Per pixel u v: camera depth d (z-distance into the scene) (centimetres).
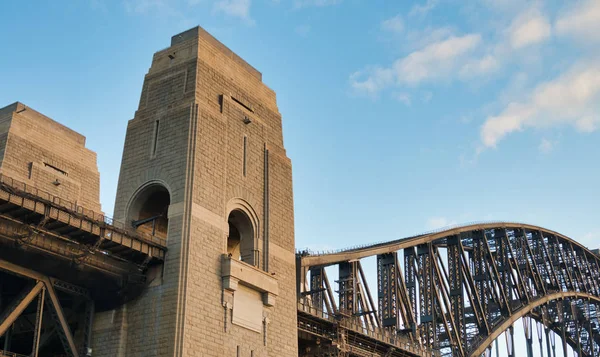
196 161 6412
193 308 5916
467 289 11381
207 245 6241
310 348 8425
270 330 6675
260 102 7662
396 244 10269
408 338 9894
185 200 6234
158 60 7275
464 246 12938
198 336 5881
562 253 15188
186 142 6481
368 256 9625
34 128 8744
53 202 5666
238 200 6838
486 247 12331
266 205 7156
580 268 16188
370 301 9531
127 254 5978
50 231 5531
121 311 6106
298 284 8212
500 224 13000
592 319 16138
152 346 5838
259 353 6456
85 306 6256
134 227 6581
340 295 9069
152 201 6775
